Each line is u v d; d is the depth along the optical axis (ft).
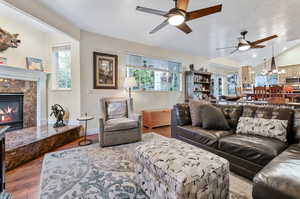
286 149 5.32
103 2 8.45
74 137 11.11
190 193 3.66
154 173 4.44
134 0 8.33
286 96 13.52
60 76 13.16
